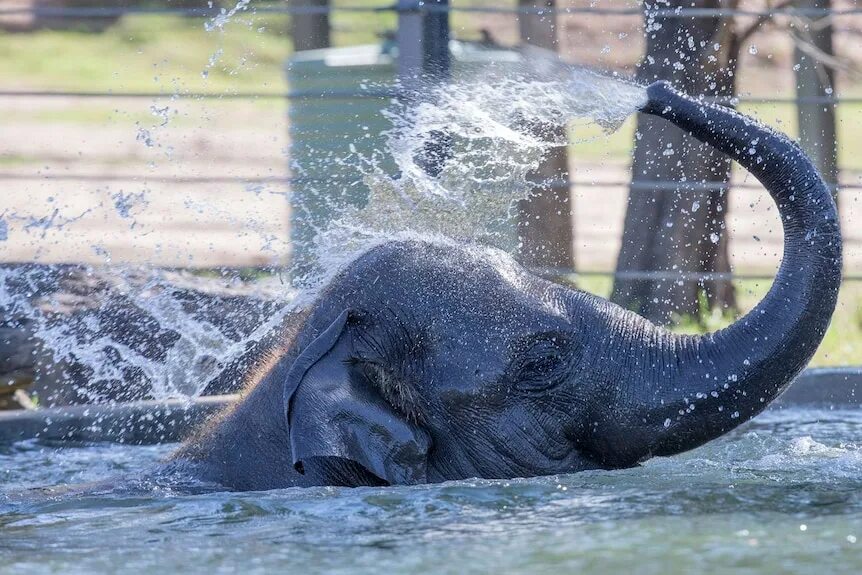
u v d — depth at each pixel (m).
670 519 6.54
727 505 6.83
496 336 7.59
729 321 16.33
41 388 12.43
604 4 26.92
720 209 16.69
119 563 6.14
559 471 7.69
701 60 16.02
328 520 6.82
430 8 12.96
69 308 12.62
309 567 5.91
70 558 6.28
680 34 16.03
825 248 7.23
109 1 38.50
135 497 7.78
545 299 7.72
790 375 7.32
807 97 15.52
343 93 13.18
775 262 21.30
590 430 7.64
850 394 11.94
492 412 7.58
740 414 7.40
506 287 7.71
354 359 7.40
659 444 7.57
